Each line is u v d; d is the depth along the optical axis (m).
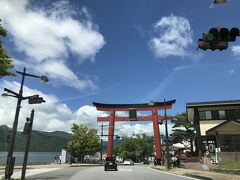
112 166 36.34
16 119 19.62
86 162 73.44
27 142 16.38
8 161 17.84
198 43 10.41
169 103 64.75
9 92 19.39
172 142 61.12
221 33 10.19
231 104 42.38
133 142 108.56
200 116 43.38
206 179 20.91
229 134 37.59
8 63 19.47
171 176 25.00
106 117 66.69
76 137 66.69
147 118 65.44
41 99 19.19
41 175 25.80
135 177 23.81
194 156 43.72
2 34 19.09
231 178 19.25
